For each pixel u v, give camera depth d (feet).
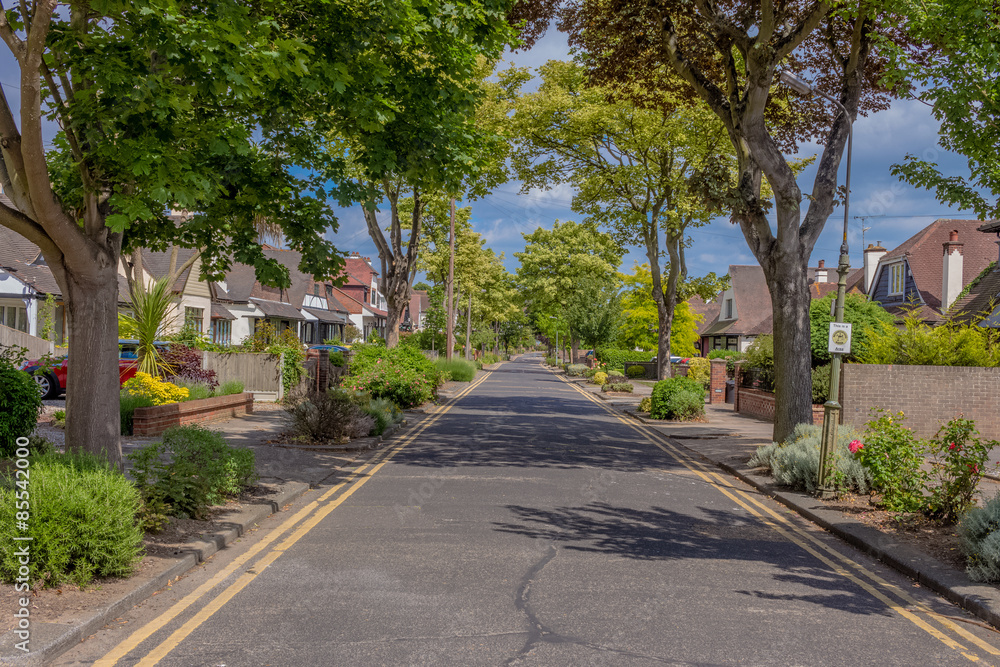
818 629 16.70
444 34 29.04
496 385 133.18
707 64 51.42
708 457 46.62
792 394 42.52
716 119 83.35
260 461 38.42
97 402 24.43
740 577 20.77
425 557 21.93
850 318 70.13
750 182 42.93
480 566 21.07
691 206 89.40
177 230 29.89
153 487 23.59
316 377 79.15
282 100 27.55
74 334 24.39
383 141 29.35
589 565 21.47
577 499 31.55
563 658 14.56
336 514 27.86
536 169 94.32
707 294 115.96
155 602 17.49
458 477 36.52
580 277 211.61
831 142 43.37
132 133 22.21
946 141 34.94
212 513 25.98
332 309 200.64
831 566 22.33
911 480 27.53
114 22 22.65
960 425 26.78
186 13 23.38
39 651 13.55
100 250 24.54
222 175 26.25
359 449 45.42
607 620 16.84
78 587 17.21
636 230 108.68
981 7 30.07
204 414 53.83
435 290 224.94
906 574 21.53
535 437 54.70
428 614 16.97
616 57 50.57
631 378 167.63
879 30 39.45
